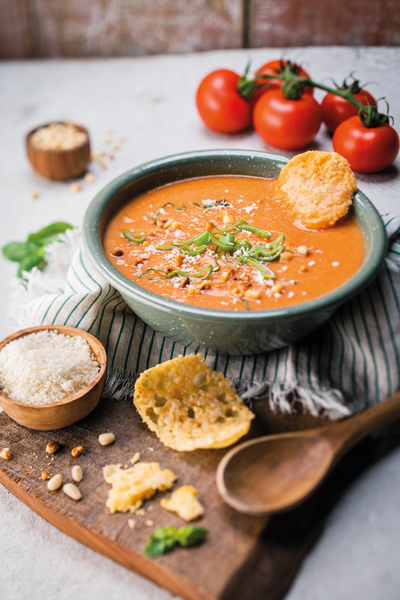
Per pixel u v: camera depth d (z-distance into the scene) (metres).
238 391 0.50
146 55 0.99
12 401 0.47
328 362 0.49
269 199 0.54
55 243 0.60
